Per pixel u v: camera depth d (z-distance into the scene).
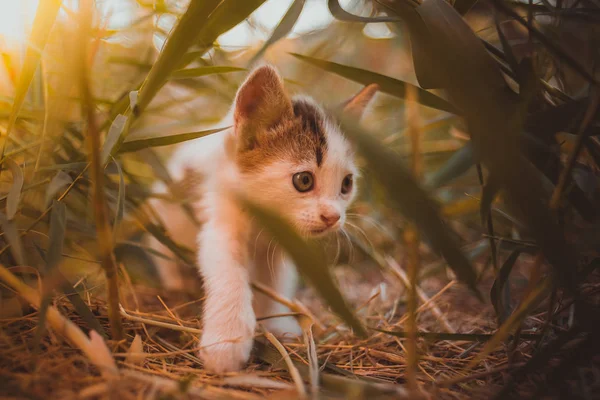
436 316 0.33
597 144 0.28
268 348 0.28
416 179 0.23
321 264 0.23
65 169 0.29
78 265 0.32
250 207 0.23
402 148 0.38
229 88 0.37
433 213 0.23
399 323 0.32
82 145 0.31
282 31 0.29
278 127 0.33
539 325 0.30
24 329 0.26
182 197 0.34
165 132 0.40
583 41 0.31
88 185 0.31
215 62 0.37
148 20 0.37
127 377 0.23
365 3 0.40
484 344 0.29
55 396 0.22
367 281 0.42
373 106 0.41
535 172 0.24
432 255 0.39
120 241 0.32
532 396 0.23
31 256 0.28
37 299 0.24
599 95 0.24
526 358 0.27
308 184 0.32
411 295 0.23
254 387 0.25
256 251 0.34
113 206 0.32
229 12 0.27
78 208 0.32
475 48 0.25
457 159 0.28
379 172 0.23
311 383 0.25
